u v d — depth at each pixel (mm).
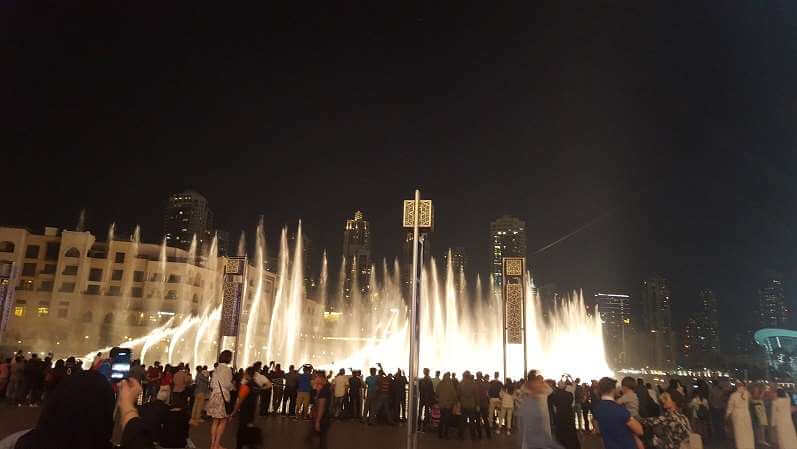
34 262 80125
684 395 21688
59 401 4781
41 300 78438
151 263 84500
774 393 19141
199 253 117000
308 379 22141
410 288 15656
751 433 17203
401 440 18000
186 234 192250
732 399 17656
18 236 79125
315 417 13477
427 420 21891
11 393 22359
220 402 13195
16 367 22562
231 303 28000
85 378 4938
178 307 84062
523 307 28328
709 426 21016
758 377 88500
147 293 83250
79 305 79812
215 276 93188
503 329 28344
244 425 11758
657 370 140500
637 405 12266
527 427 8609
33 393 22328
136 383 5352
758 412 19469
